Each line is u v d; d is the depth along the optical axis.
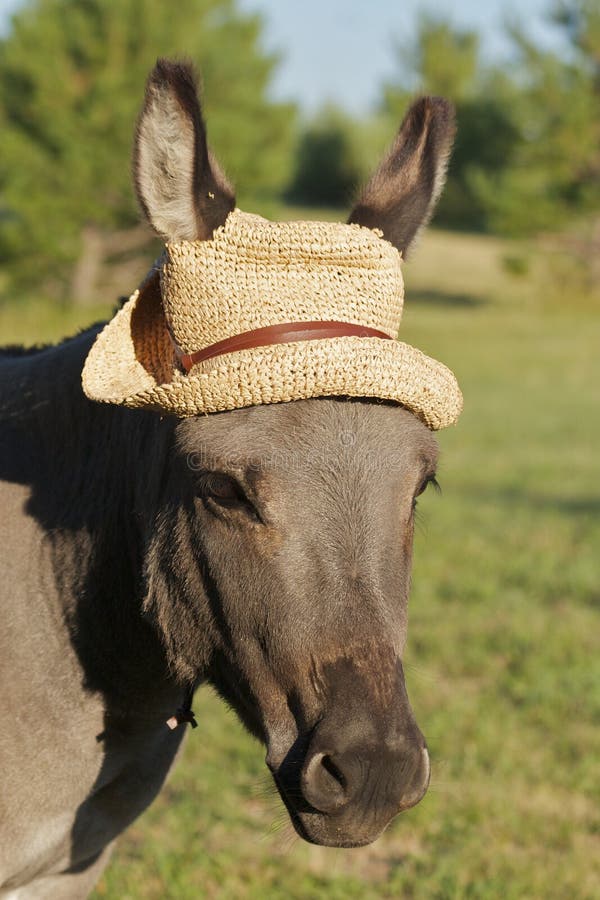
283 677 2.02
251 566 2.05
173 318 2.25
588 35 31.44
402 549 2.12
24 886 2.77
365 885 3.91
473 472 11.78
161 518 2.27
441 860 4.04
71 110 27.14
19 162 27.02
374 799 1.92
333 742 1.91
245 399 2.06
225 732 5.06
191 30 27.62
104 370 2.25
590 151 32.28
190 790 4.50
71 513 2.62
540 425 15.34
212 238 2.22
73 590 2.58
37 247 27.36
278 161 28.69
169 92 2.12
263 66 28.91
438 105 2.45
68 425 2.68
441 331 28.97
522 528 9.06
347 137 57.84
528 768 4.76
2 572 2.62
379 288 2.24
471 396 18.45
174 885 3.80
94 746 2.59
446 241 49.97
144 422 2.45
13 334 22.86
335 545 2.02
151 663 2.57
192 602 2.21
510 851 4.19
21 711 2.54
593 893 3.88
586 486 11.13
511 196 33.25
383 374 2.08
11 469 2.71
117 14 26.59
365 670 1.96
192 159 2.18
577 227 35.09
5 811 2.53
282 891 3.82
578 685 5.61
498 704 5.38
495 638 6.31
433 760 4.77
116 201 27.88
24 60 26.80
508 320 31.94
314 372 2.04
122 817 2.77
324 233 2.22
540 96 32.28
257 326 2.16
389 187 2.46
